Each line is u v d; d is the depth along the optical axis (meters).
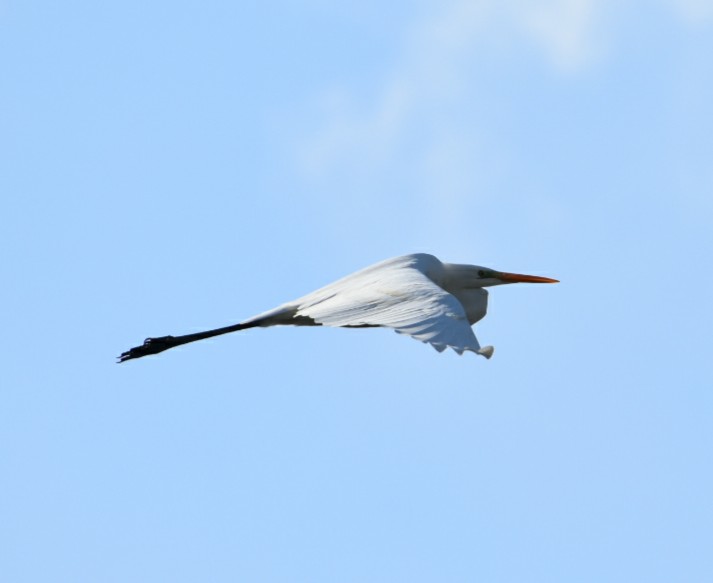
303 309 14.70
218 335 16.89
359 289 13.53
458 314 10.71
